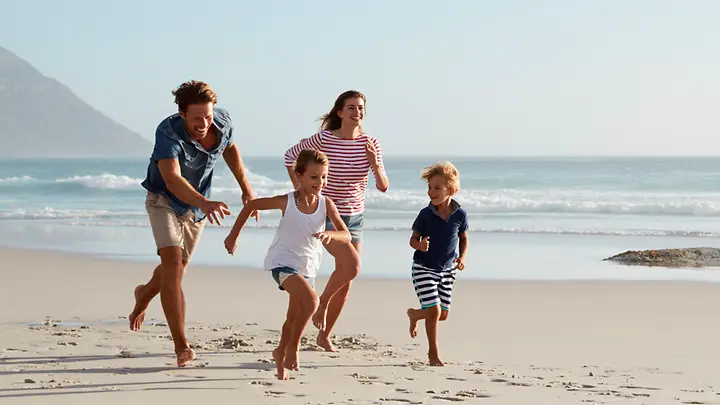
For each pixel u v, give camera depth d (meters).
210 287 9.79
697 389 5.05
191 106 5.41
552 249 14.70
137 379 5.06
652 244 15.61
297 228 5.30
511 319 7.82
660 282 10.41
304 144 6.59
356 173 6.52
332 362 5.79
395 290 9.63
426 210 6.08
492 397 4.77
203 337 6.67
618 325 7.50
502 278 10.91
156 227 5.56
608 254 13.91
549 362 5.92
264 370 5.41
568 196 28.69
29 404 4.43
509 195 29.50
